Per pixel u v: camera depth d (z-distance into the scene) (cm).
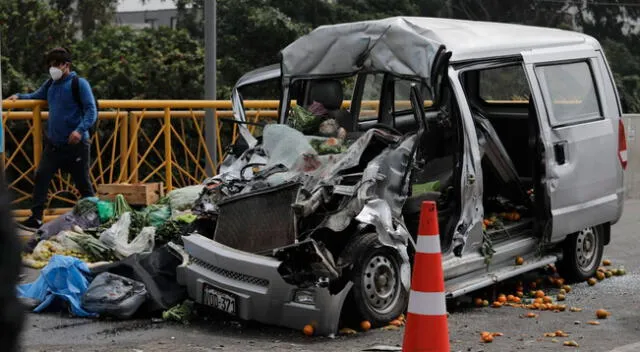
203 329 887
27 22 1977
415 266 654
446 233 938
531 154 1072
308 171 913
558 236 1036
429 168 1024
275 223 862
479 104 1227
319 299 821
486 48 983
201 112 1479
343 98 1116
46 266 960
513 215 1062
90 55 1956
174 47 1998
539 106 1020
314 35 1023
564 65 1084
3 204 265
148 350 800
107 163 1408
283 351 785
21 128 1395
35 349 801
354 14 2711
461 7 3194
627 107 3216
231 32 2478
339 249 869
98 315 922
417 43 910
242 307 847
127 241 1122
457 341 828
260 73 1122
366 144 895
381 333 848
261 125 1051
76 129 1239
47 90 1291
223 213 903
